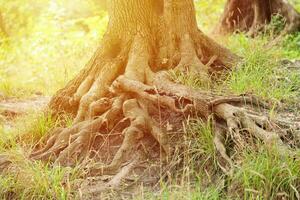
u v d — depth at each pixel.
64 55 10.04
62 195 4.58
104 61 6.29
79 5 14.46
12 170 5.10
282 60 7.27
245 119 5.02
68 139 5.54
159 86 5.75
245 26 11.84
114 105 5.69
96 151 5.49
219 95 5.59
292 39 10.81
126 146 5.27
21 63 10.76
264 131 4.81
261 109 5.55
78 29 13.87
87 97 5.89
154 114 5.66
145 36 6.33
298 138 4.88
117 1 6.35
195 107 5.30
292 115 5.54
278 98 5.88
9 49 12.02
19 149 5.34
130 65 6.09
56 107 6.17
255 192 4.21
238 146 4.80
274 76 6.43
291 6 11.48
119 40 6.41
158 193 4.74
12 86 8.81
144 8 6.40
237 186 4.47
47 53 10.50
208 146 5.00
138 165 5.16
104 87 6.03
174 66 6.26
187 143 5.08
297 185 4.37
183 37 6.40
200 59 6.44
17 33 14.21
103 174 5.08
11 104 7.79
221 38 10.54
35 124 5.95
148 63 6.22
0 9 14.72
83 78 6.32
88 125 5.54
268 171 4.39
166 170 5.02
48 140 5.65
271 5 11.69
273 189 4.35
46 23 12.30
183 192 4.50
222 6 14.34
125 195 4.78
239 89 5.83
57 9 12.76
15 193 4.82
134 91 5.70
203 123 5.11
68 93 6.25
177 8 6.43
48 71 9.38
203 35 6.63
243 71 6.43
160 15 6.54
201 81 5.94
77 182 4.87
